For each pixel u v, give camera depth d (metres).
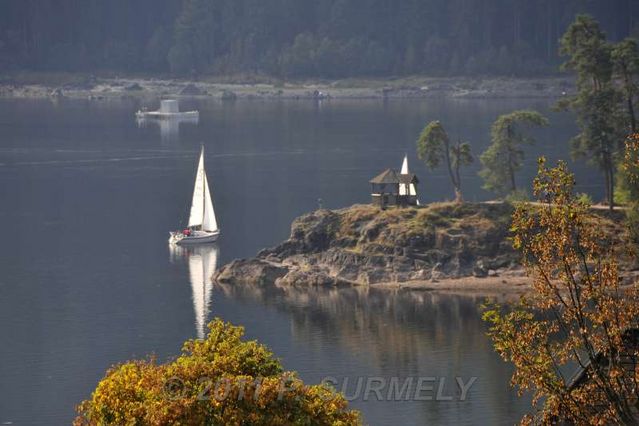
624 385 182.12
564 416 184.62
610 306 179.38
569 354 185.75
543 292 182.88
